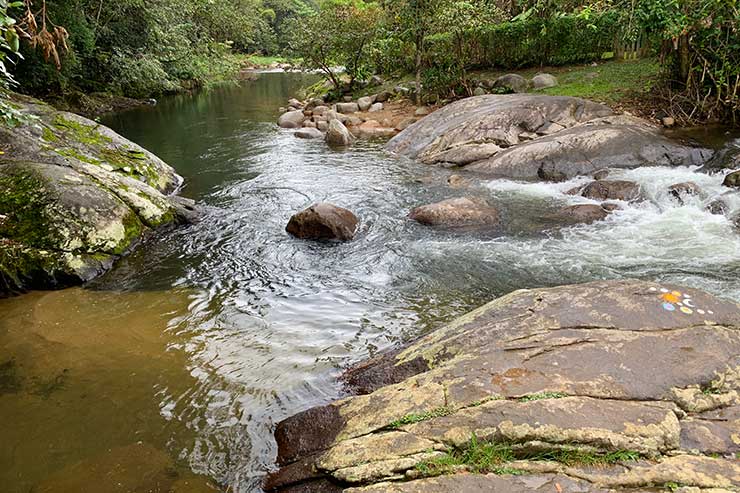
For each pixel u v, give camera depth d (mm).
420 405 2844
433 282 5332
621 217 6750
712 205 6633
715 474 2287
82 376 3871
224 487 2846
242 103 20406
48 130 8148
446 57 14891
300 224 6645
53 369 3963
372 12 18078
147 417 3426
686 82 10312
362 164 10320
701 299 3500
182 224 7184
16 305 5070
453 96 14633
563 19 14352
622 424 2523
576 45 14484
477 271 5516
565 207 7141
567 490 2262
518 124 10336
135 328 4590
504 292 5047
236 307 4965
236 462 3021
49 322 4707
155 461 3041
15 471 2977
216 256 6184
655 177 7844
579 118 10242
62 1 14625
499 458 2441
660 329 3215
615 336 3168
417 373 3385
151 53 19641
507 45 15586
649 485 2270
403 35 15172
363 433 2791
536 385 2828
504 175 8898
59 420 3396
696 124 9906
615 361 2961
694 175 7773
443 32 14766
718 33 9305
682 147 8609
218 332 4516
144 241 6586
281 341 4348
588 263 5547
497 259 5777
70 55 15219
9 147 6926
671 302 3441
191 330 4551
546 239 6238
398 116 14734
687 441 2473
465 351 3340
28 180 6145
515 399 2740
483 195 7961
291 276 5617
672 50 10359
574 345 3125
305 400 3566
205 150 11977
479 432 2545
